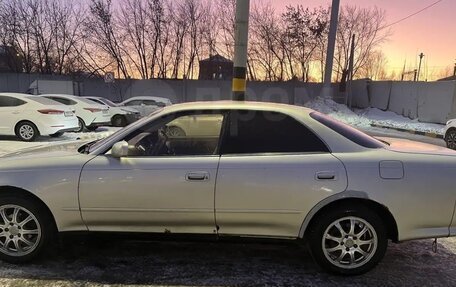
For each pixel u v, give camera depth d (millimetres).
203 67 36969
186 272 3824
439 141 14867
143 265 3965
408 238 3643
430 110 21594
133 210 3729
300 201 3592
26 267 3893
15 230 3898
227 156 3715
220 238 3801
